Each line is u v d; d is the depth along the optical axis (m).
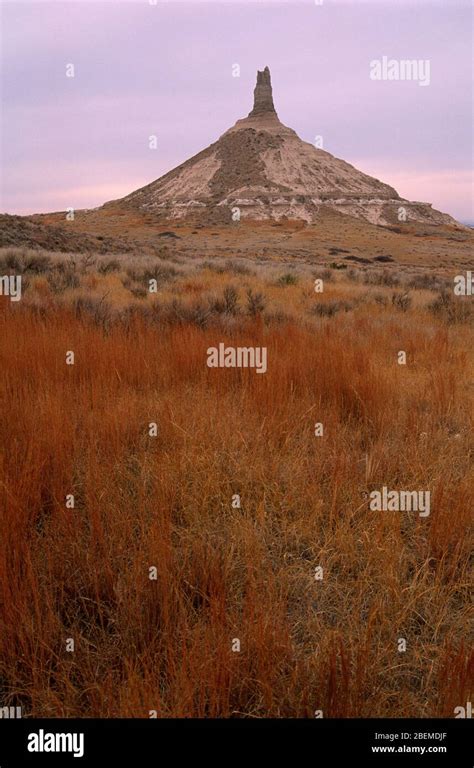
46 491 3.39
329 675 2.11
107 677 2.13
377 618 2.52
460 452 4.47
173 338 7.25
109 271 18.70
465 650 2.28
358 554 3.03
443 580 2.89
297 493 3.59
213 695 2.03
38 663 2.22
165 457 3.88
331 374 5.83
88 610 2.61
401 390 5.94
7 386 4.87
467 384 6.54
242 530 3.05
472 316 13.02
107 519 3.13
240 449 4.13
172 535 3.17
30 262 16.75
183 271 20.92
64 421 4.16
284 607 2.47
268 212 182.12
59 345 6.34
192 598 2.59
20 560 2.67
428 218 195.88
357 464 4.08
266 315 10.88
